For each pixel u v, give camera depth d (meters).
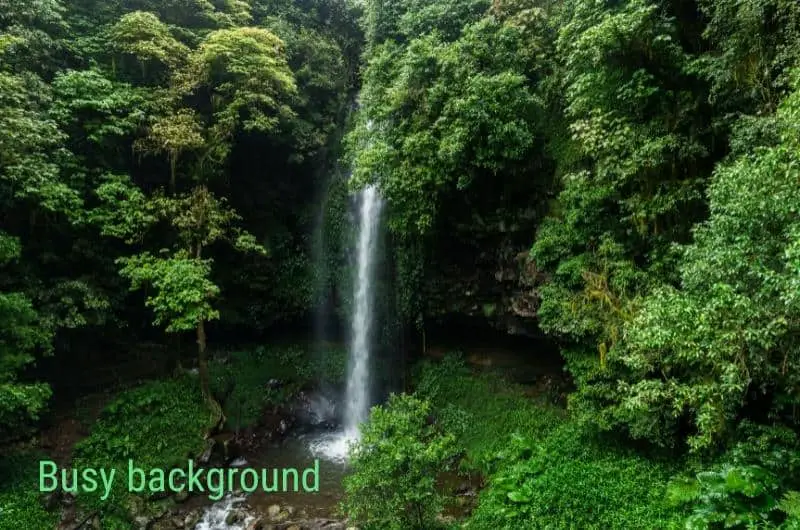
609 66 11.47
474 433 15.30
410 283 18.61
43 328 13.29
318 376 20.28
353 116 22.28
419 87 15.61
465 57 14.51
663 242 11.14
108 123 15.69
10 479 12.32
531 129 14.55
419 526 9.99
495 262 16.72
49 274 15.22
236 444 16.38
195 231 16.53
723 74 9.56
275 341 21.66
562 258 13.29
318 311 21.61
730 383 7.20
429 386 17.84
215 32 17.86
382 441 9.98
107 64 16.83
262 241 20.86
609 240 11.91
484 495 12.34
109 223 15.02
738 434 9.03
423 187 15.34
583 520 9.77
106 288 16.38
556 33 14.48
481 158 14.00
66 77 14.84
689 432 10.37
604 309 11.71
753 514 7.41
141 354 18.25
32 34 14.40
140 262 15.12
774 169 6.88
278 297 21.19
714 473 8.30
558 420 14.24
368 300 19.89
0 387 11.26
